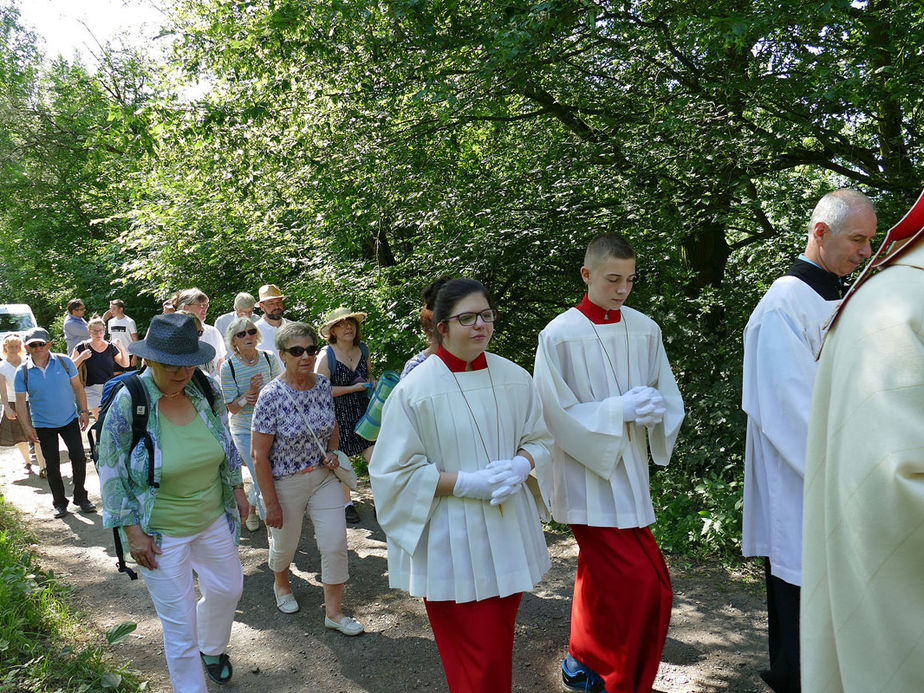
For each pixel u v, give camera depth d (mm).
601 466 3232
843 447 1236
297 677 3811
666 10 6277
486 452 2832
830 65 6043
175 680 3150
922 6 5508
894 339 1219
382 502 2799
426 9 6988
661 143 6914
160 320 3160
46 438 6867
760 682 3488
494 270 8422
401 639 4195
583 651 3357
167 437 3172
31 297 31312
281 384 4203
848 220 2799
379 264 9570
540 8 5852
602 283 3385
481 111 8047
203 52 8742
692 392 6551
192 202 12359
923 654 1139
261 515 5910
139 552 3088
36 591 4602
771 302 2924
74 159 24469
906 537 1143
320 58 7766
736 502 5305
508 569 2754
